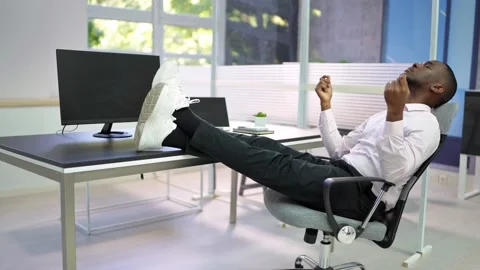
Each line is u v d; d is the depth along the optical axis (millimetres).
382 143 1649
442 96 1876
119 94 2354
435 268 2432
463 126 3938
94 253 2557
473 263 2512
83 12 4223
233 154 1786
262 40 5605
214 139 1801
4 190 3711
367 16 5578
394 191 1782
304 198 1758
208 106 2814
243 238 2850
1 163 3672
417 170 1773
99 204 3586
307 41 3338
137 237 2840
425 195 2594
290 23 5926
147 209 3479
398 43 5371
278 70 3621
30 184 3850
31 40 3949
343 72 3232
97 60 2277
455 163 5094
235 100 3945
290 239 2846
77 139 2184
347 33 5781
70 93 2180
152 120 1790
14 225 3016
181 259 2486
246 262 2461
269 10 5637
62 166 1562
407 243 2811
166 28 5020
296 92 3475
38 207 3443
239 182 4406
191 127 1844
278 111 3621
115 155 1733
